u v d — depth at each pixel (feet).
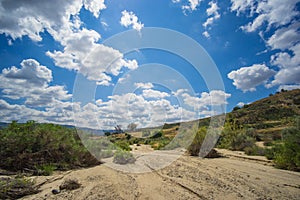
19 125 23.70
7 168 19.56
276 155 27.94
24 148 21.13
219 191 14.40
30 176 18.03
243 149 46.47
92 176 18.49
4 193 12.64
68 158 24.34
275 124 105.70
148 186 15.83
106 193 13.56
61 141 24.76
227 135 51.67
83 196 12.80
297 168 23.59
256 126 106.32
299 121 28.86
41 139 22.72
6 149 19.97
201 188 15.11
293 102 147.84
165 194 13.79
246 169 23.56
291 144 24.79
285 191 14.73
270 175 20.47
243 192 14.24
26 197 12.78
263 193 14.10
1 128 22.45
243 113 143.13
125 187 15.30
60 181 16.69
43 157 22.13
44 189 14.53
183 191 14.52
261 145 53.06
